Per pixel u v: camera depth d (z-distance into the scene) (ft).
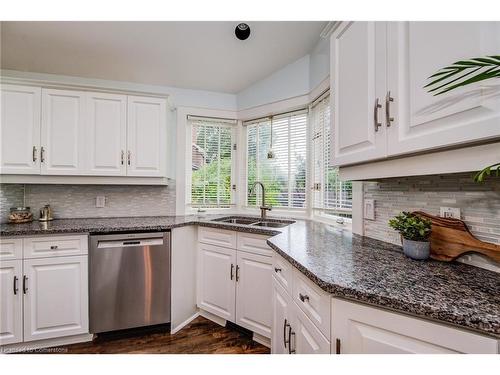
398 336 2.15
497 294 2.21
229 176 9.43
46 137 6.66
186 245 6.98
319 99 6.98
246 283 6.12
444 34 2.31
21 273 5.56
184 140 8.80
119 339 6.11
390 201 4.33
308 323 3.05
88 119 6.95
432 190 3.52
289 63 7.89
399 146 2.79
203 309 7.09
